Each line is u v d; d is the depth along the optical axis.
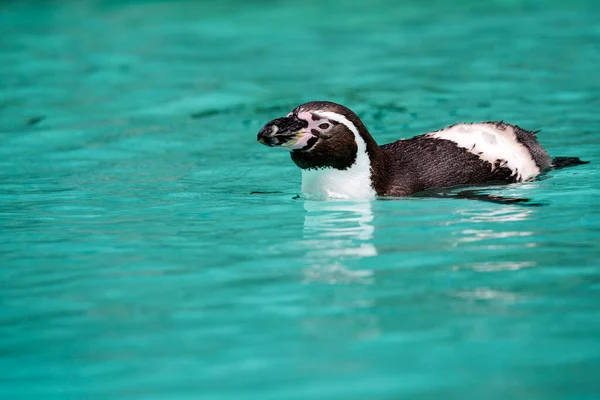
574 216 16.69
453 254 14.62
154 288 13.41
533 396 9.66
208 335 11.57
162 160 23.05
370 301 12.58
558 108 26.97
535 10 45.09
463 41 38.53
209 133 25.81
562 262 14.01
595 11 44.03
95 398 9.97
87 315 12.39
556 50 35.88
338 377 10.27
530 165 20.38
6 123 27.17
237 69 34.47
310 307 12.42
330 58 36.09
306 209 18.05
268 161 22.73
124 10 48.47
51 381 10.42
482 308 12.20
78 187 20.45
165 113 28.17
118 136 25.61
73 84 32.41
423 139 20.56
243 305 12.58
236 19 45.84
